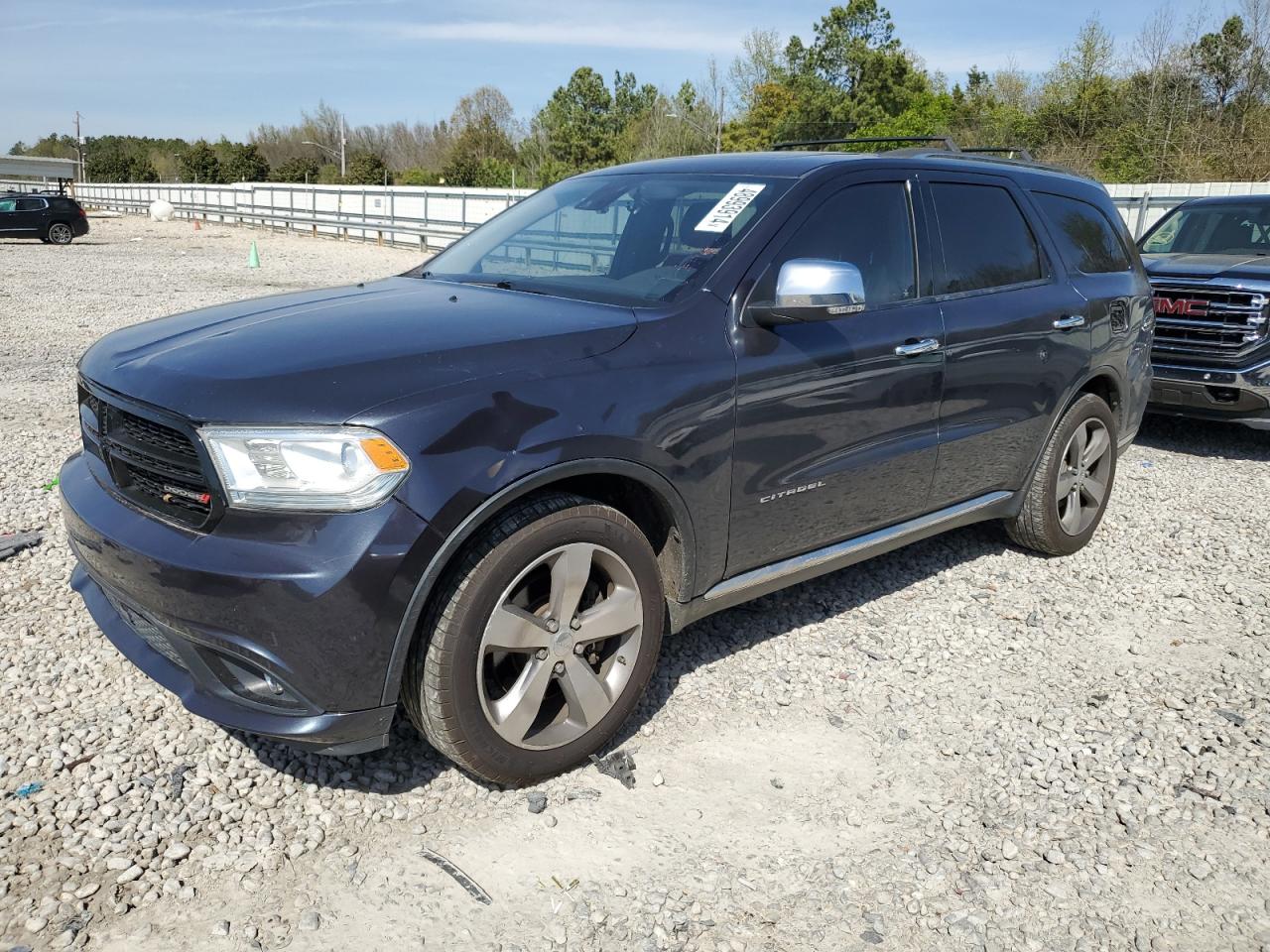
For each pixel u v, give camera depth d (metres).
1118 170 41.00
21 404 7.93
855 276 3.27
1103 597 4.67
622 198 3.98
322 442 2.54
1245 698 3.73
